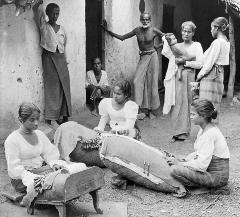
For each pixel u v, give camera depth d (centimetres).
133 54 974
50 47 694
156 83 860
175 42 703
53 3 702
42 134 470
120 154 504
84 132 570
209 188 500
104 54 900
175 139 726
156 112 920
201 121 481
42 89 714
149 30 848
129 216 443
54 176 415
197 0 1328
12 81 668
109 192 498
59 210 412
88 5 978
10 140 444
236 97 1030
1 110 668
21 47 668
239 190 509
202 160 478
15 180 457
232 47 1012
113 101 583
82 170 422
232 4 957
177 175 488
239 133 774
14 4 645
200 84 688
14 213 435
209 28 1340
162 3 1122
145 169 498
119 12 892
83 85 834
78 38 809
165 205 470
